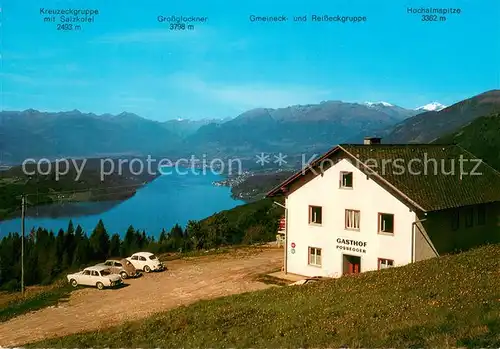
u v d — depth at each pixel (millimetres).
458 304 17359
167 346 18188
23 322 28734
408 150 38094
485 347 12719
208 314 23000
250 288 34344
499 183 39469
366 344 14445
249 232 65688
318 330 17078
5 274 59344
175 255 53594
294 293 26156
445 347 13000
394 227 32438
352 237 34531
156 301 32031
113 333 22219
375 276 26625
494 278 21234
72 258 66688
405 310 17891
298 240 37750
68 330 26438
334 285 26328
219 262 45469
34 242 72438
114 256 69188
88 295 34312
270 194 38875
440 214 33531
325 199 36125
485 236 37531
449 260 27312
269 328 18828
